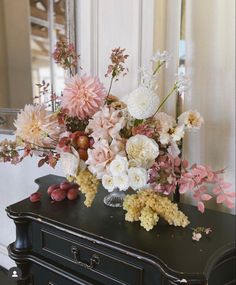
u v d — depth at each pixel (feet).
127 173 2.64
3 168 5.89
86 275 3.09
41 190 4.19
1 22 5.27
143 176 2.64
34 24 4.95
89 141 2.88
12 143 3.32
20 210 3.51
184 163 3.09
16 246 3.56
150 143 2.68
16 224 3.50
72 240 3.13
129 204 3.22
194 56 3.94
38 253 3.48
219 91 3.85
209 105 3.93
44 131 2.91
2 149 3.29
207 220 3.36
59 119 3.01
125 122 2.91
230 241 2.88
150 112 2.78
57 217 3.32
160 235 2.92
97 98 2.97
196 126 2.95
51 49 4.83
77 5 4.62
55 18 4.76
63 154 2.84
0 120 5.50
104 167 2.70
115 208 3.57
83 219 3.27
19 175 5.67
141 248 2.68
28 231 3.52
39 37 4.93
